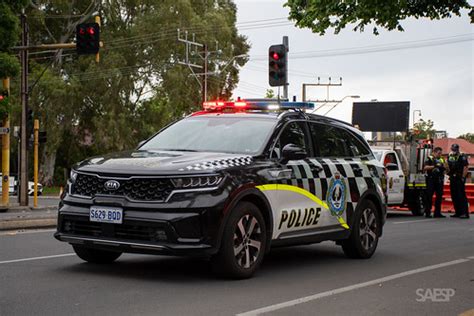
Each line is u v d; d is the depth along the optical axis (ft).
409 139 68.80
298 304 19.70
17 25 77.46
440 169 61.31
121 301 19.47
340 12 39.24
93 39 63.82
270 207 24.31
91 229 22.91
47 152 158.20
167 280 22.93
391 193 59.88
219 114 27.94
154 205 21.84
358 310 19.13
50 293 20.44
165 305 19.04
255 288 21.97
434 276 25.63
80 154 180.75
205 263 26.76
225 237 22.39
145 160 23.09
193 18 159.74
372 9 37.88
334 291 21.90
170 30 157.58
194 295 20.52
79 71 162.81
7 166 85.66
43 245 32.17
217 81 167.32
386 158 61.00
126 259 27.55
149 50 159.74
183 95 159.84
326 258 30.09
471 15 41.32
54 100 151.64
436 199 61.41
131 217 21.94
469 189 72.79
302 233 26.37
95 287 21.48
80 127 173.99
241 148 25.26
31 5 155.84
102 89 156.46
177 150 25.45
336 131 30.22
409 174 63.77
